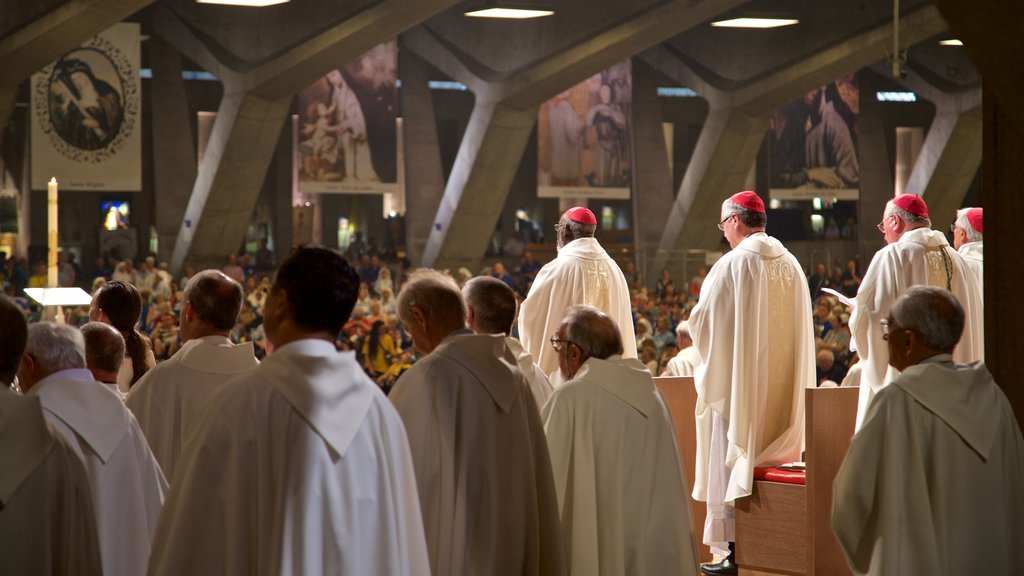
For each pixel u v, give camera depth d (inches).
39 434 108.8
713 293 238.2
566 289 261.6
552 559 134.1
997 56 111.0
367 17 842.8
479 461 126.5
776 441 236.7
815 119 1034.7
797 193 1035.3
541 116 972.6
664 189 1173.1
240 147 932.0
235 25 917.2
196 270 968.9
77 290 283.9
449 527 123.6
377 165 936.9
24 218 1120.8
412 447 124.1
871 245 1234.0
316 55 868.6
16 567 105.7
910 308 132.8
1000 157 145.9
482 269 1065.5
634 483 152.3
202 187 954.7
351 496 100.1
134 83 856.9
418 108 1105.4
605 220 1350.9
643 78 1168.8
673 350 628.7
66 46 787.4
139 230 1162.0
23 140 1111.6
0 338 108.5
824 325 621.9
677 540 152.6
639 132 1169.4
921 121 1285.7
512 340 187.6
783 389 239.0
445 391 126.6
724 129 1037.2
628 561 151.3
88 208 1151.6
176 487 100.2
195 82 1128.2
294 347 102.5
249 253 1214.9
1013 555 130.2
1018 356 145.5
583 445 152.2
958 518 126.6
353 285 106.7
